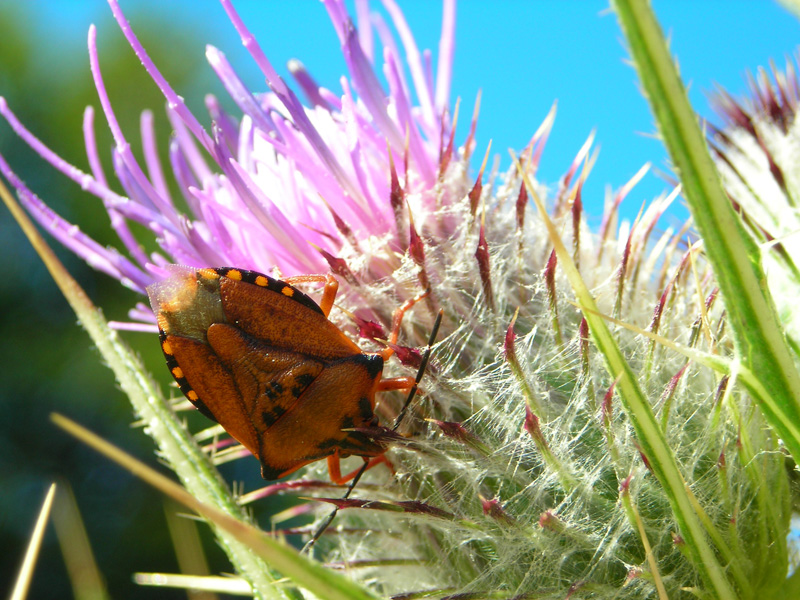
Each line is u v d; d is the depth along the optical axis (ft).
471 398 0.15
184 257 0.16
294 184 0.16
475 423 0.15
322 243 0.16
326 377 0.15
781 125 0.16
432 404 0.15
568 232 0.16
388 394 0.16
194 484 0.15
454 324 0.16
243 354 0.15
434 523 0.15
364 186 0.16
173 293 0.15
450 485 0.15
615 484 0.15
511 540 0.15
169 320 0.15
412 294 0.16
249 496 0.16
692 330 0.15
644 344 0.15
